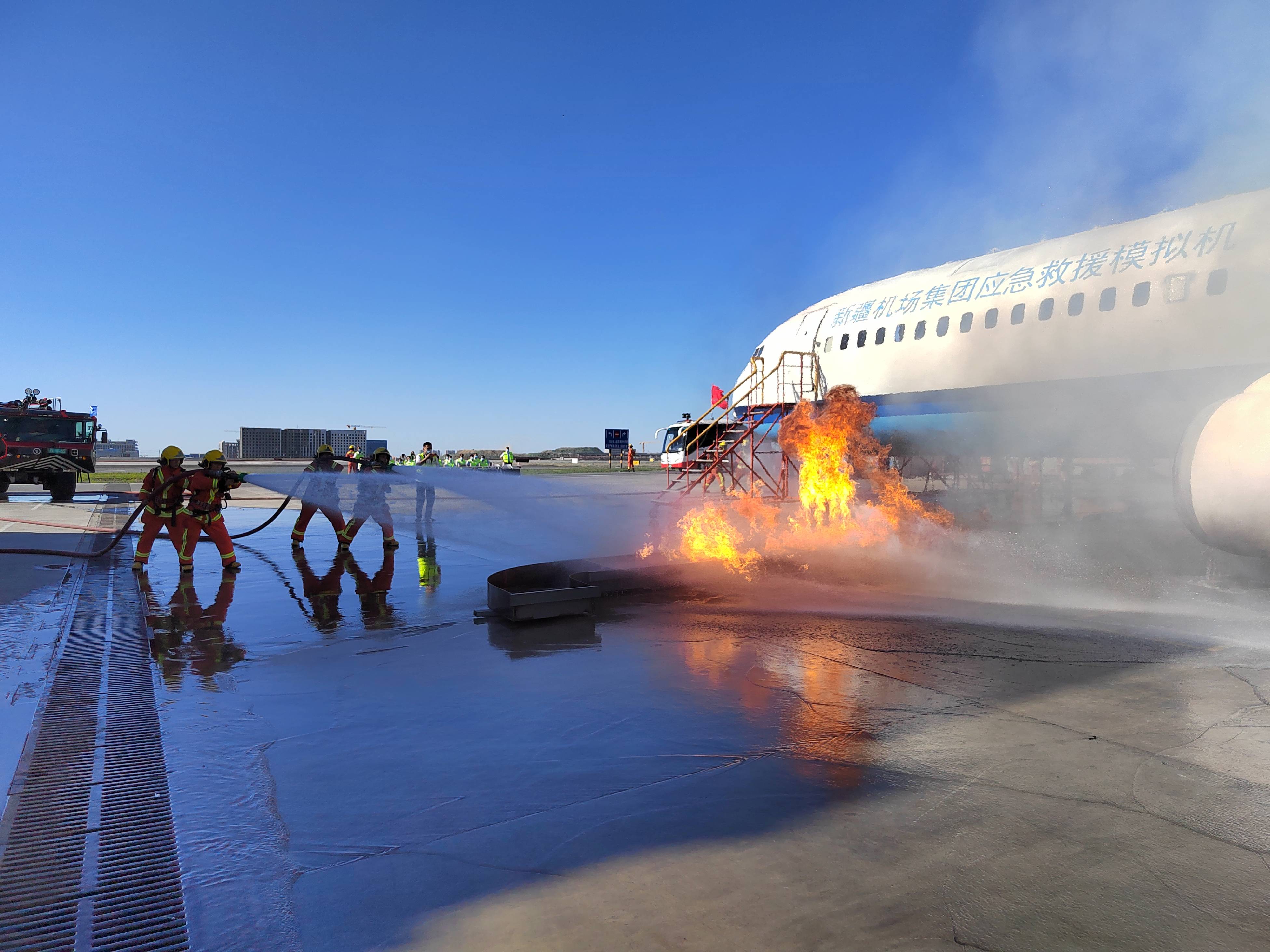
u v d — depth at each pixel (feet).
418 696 13.53
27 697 13.66
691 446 65.51
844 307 57.00
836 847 7.88
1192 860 7.46
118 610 21.65
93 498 71.72
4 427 63.00
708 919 6.66
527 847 8.07
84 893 7.40
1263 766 9.61
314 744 11.29
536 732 11.59
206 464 27.76
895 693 13.01
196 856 8.10
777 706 12.48
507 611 19.70
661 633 17.94
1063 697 12.55
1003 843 7.86
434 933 6.59
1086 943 6.20
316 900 7.19
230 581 26.66
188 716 12.66
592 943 6.36
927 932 6.40
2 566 29.48
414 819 8.80
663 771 10.00
